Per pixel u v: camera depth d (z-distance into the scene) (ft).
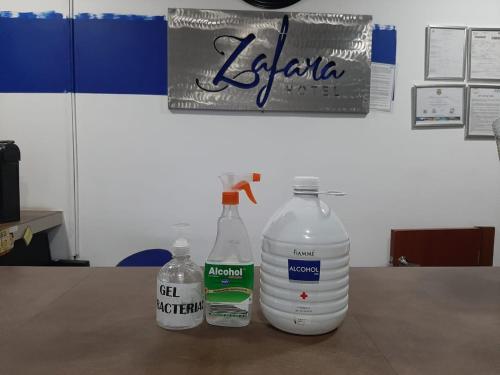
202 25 6.48
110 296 2.77
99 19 6.51
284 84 6.64
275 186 6.84
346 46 6.63
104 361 1.89
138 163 6.75
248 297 2.27
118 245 6.84
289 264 2.07
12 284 3.01
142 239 6.85
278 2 6.53
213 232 6.86
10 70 6.57
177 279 2.23
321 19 6.56
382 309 2.61
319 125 6.80
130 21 6.52
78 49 6.55
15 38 6.52
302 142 6.81
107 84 6.62
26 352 1.97
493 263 7.12
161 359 1.91
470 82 6.89
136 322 2.34
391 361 1.93
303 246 2.05
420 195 7.00
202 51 6.53
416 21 6.76
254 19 6.52
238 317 2.27
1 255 5.32
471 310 2.60
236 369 1.83
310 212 2.12
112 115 6.67
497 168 7.01
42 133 6.68
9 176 5.46
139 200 6.81
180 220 6.84
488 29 6.80
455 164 6.99
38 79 6.59
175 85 6.56
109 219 6.81
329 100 6.69
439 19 6.79
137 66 6.59
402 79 6.83
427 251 6.89
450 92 6.86
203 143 6.75
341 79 6.66
